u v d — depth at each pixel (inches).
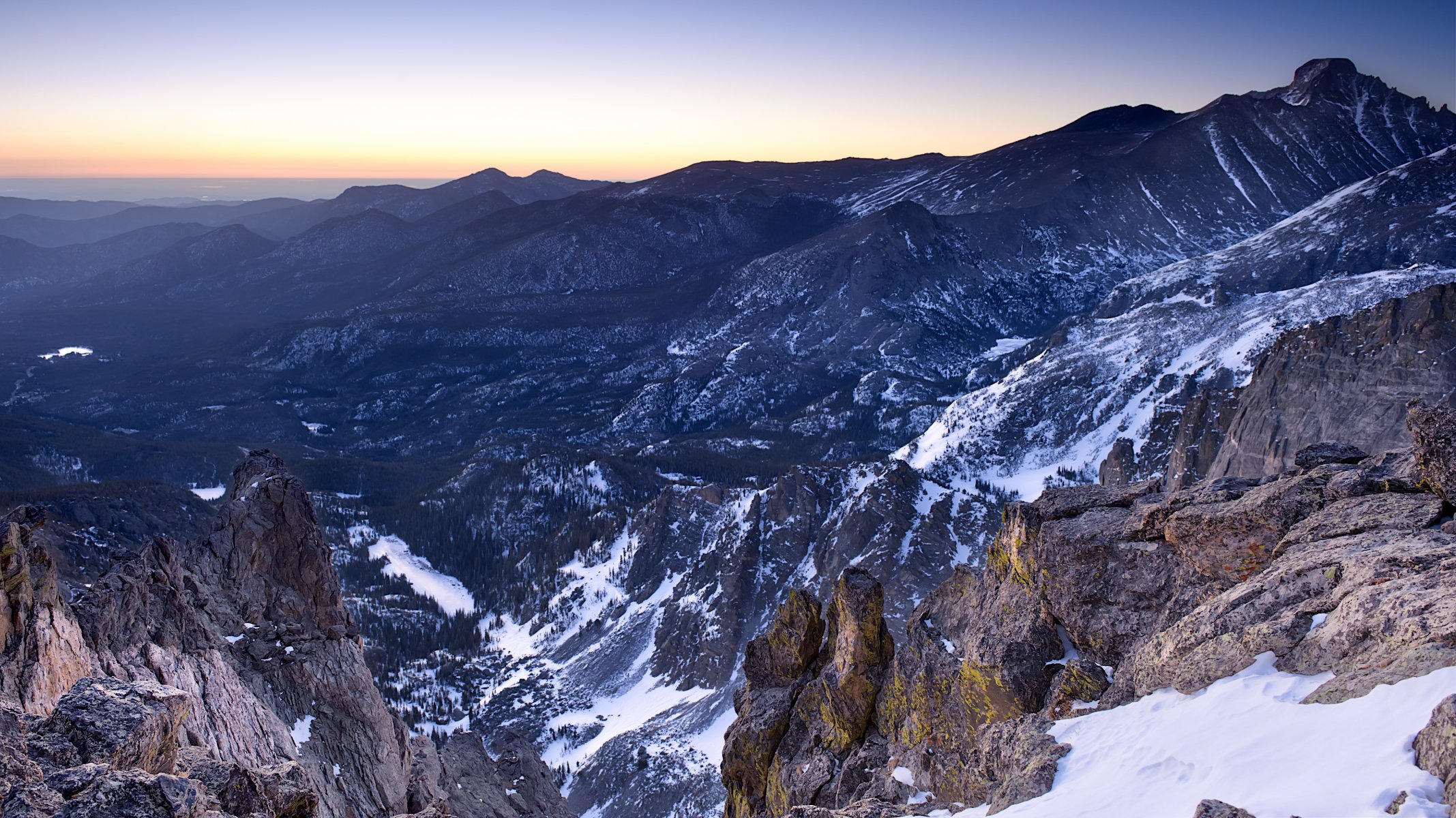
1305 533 1391.5
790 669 2422.5
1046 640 1675.7
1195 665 1250.6
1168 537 1594.5
